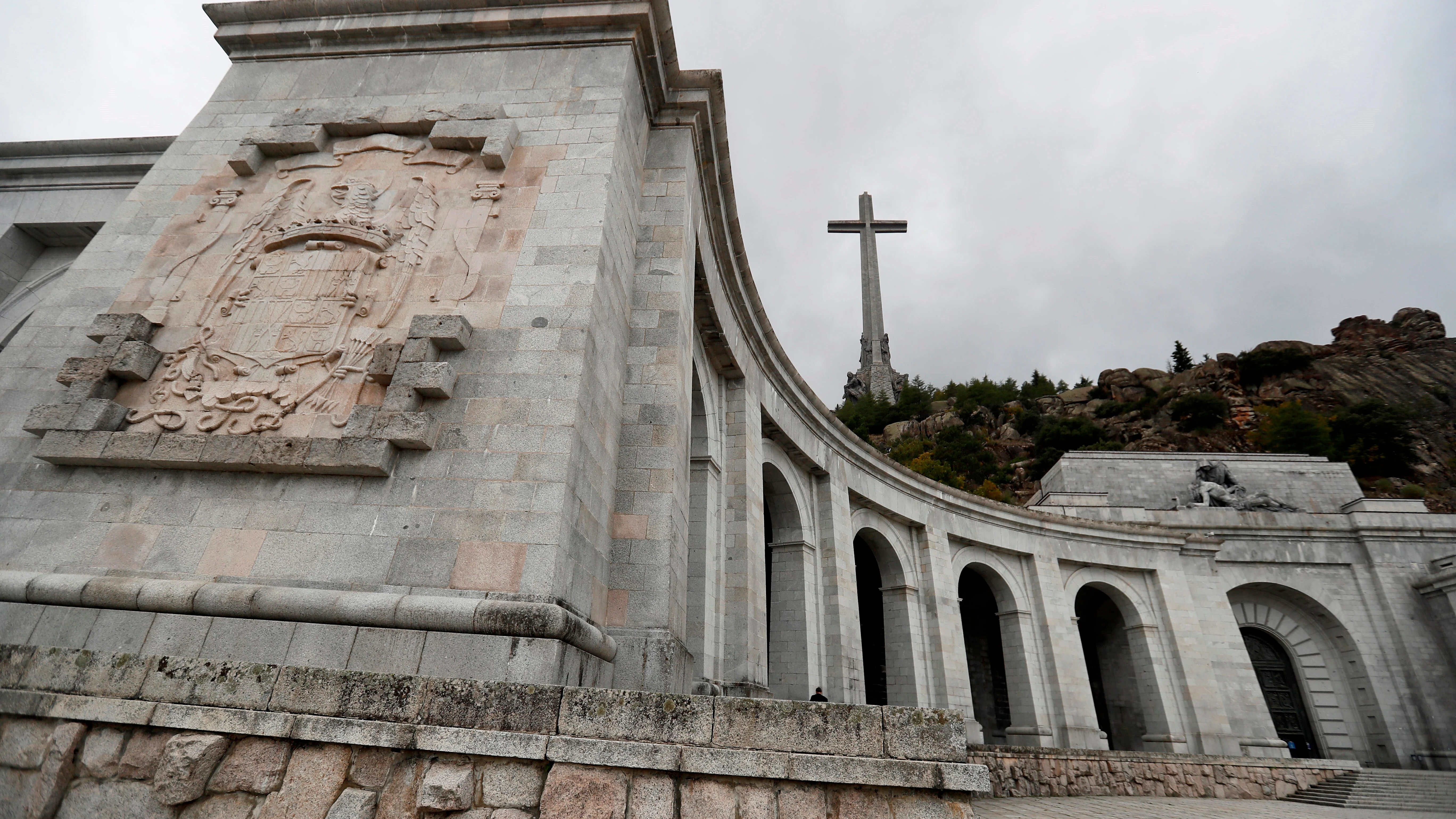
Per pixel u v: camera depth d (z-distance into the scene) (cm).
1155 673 2733
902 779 435
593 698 467
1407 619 3069
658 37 1192
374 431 777
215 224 997
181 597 709
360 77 1137
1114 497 3666
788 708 460
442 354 855
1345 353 7925
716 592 1398
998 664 3003
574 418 802
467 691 473
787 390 1902
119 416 832
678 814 432
